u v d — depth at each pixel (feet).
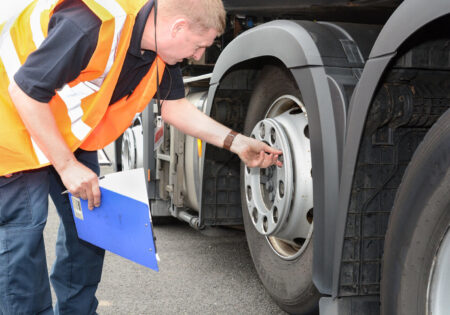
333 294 6.09
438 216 4.67
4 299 5.82
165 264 12.01
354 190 5.90
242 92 9.59
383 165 5.97
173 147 12.48
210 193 10.09
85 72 5.37
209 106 9.57
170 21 5.34
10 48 5.54
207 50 11.21
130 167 16.62
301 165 7.52
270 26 7.64
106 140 6.45
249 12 9.20
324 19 8.66
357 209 5.95
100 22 5.10
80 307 7.18
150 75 6.12
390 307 5.30
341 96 6.27
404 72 5.63
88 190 5.48
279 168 7.67
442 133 4.70
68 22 5.05
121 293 10.01
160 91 7.02
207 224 10.11
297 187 7.52
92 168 7.05
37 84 5.01
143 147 14.94
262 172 8.32
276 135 7.72
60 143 5.29
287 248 8.55
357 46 6.75
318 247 6.46
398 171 6.04
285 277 8.14
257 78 8.96
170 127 13.05
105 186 5.55
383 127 5.93
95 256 7.08
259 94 8.89
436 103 5.85
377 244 6.04
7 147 5.45
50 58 5.02
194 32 5.39
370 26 7.22
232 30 10.05
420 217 4.87
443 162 4.64
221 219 10.18
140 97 6.22
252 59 8.45
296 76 6.93
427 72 5.71
